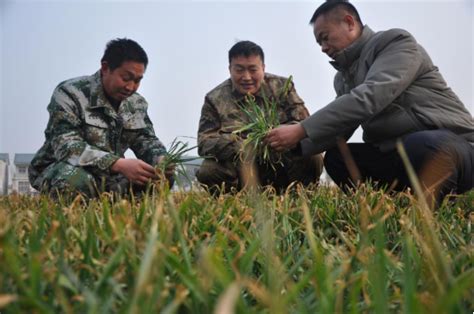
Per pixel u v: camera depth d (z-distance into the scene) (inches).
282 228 72.1
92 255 50.5
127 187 155.2
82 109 155.3
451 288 33.5
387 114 142.7
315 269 39.1
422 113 138.7
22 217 67.8
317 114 138.4
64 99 154.9
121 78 155.0
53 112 154.3
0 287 36.5
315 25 156.3
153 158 170.6
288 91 179.6
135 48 155.2
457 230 72.4
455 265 50.8
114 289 37.1
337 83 170.9
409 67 136.5
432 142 122.0
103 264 45.1
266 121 154.0
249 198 97.5
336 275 40.4
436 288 37.9
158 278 35.3
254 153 149.6
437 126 137.3
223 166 169.9
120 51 153.6
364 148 154.9
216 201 96.6
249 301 44.1
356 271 50.1
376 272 37.0
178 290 37.5
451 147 121.6
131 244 48.1
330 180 175.5
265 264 45.1
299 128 139.6
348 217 90.0
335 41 152.6
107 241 51.5
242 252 50.1
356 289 35.6
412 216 75.2
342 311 38.1
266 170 167.9
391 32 142.6
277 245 61.0
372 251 54.3
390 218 83.9
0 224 54.9
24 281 39.4
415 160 125.0
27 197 130.8
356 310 34.0
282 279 40.0
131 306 29.2
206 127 181.2
